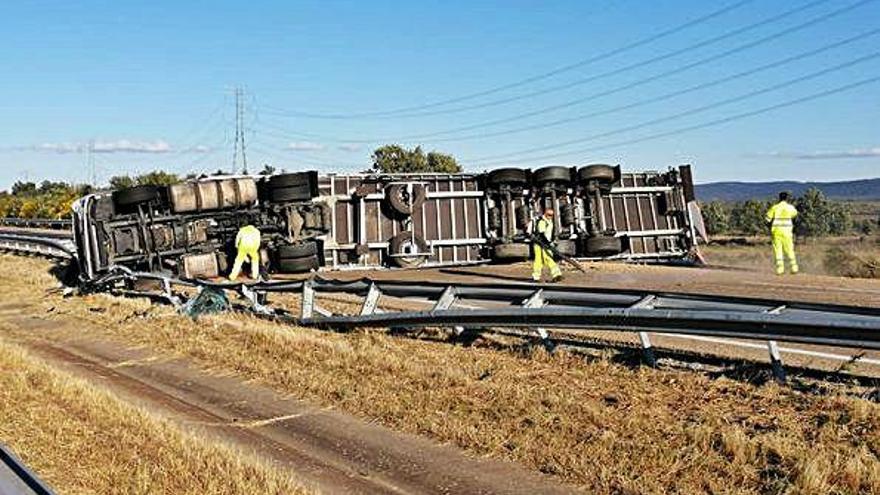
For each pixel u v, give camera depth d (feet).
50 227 146.30
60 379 32.73
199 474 22.17
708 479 21.17
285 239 71.82
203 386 34.22
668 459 22.40
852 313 26.11
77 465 22.95
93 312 54.85
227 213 70.49
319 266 72.64
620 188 80.48
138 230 66.85
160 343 42.70
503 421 26.58
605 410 26.53
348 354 35.78
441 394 29.63
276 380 33.88
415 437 26.50
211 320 46.16
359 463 24.47
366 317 40.63
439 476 23.17
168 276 56.18
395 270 74.08
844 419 23.62
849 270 74.74
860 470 20.20
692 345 33.96
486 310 35.63
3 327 52.90
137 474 21.89
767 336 26.94
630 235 80.33
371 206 75.56
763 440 22.63
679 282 58.95
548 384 29.89
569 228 78.54
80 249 65.87
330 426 28.02
